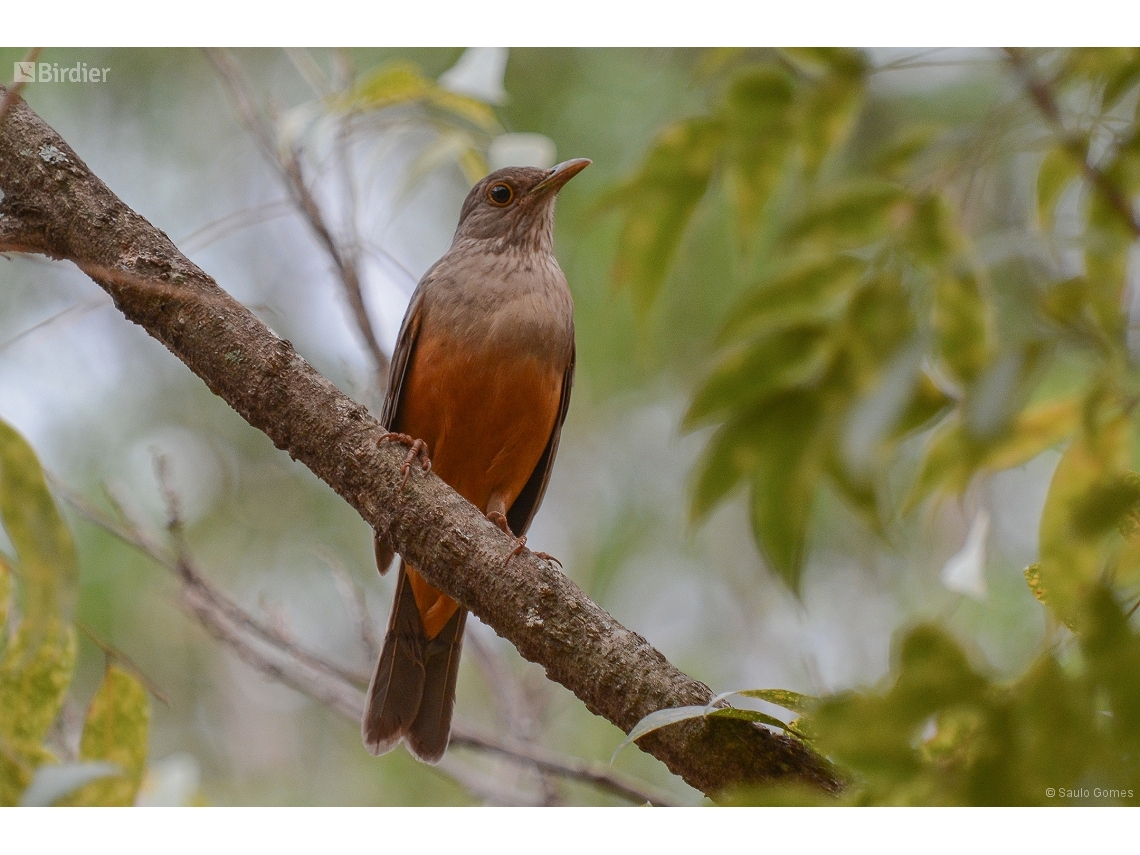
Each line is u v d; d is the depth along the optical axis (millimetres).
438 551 6227
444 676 9852
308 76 9953
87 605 13055
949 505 10898
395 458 6387
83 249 6426
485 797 9625
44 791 4141
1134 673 3727
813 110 6074
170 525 9688
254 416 6449
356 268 10070
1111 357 4113
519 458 10477
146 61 15141
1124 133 5645
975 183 5910
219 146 15352
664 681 5742
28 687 5902
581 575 14758
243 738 13906
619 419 14633
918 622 3922
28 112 6676
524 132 13539
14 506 4109
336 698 10039
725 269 12594
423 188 15617
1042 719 3773
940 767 3949
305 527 14680
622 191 6277
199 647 13922
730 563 14625
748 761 5477
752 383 5367
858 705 3934
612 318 13195
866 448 4094
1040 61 5664
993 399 3752
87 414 14336
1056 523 4781
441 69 13570
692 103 13086
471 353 9977
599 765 9492
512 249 10625
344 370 10711
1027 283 6832
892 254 5438
